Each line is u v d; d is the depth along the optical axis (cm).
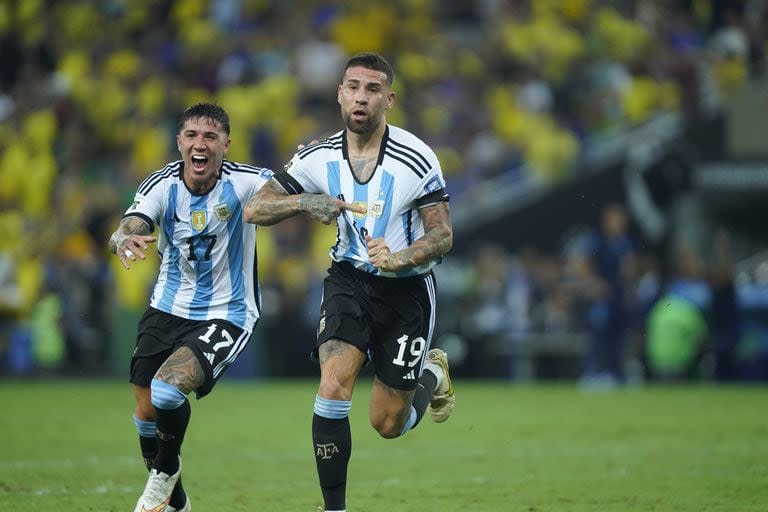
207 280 2098
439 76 7762
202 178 2066
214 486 2508
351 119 1962
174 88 7319
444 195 1995
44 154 7281
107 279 6091
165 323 2095
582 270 5888
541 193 6775
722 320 5778
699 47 8194
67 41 8019
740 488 2459
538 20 8000
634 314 5659
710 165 6675
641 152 6769
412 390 2031
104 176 7338
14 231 6744
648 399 4847
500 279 6056
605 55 7906
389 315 1998
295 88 7356
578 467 2823
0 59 7906
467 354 6078
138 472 2711
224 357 2041
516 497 2342
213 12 8056
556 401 4756
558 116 7638
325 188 2002
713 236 6725
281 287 6038
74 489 2436
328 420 1905
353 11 7831
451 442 3384
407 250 1895
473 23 8475
